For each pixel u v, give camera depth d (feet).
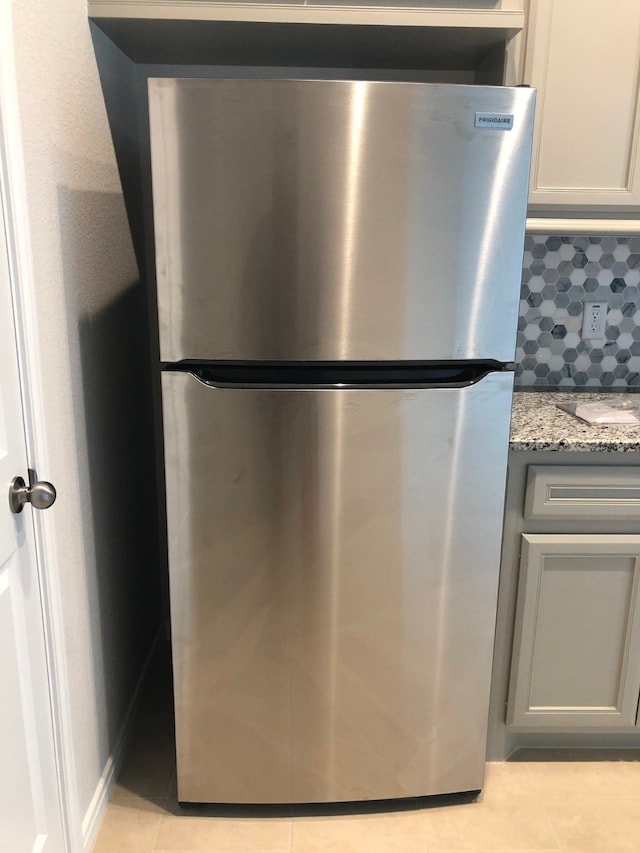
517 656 5.84
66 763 4.67
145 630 7.16
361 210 4.48
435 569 5.16
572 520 5.63
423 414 4.84
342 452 4.85
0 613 3.74
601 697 6.01
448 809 5.71
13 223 3.79
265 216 4.46
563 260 6.96
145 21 5.23
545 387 7.28
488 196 4.57
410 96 4.33
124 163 6.22
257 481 4.88
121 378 6.15
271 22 5.22
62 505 4.64
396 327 4.71
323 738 5.45
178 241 4.50
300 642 5.22
